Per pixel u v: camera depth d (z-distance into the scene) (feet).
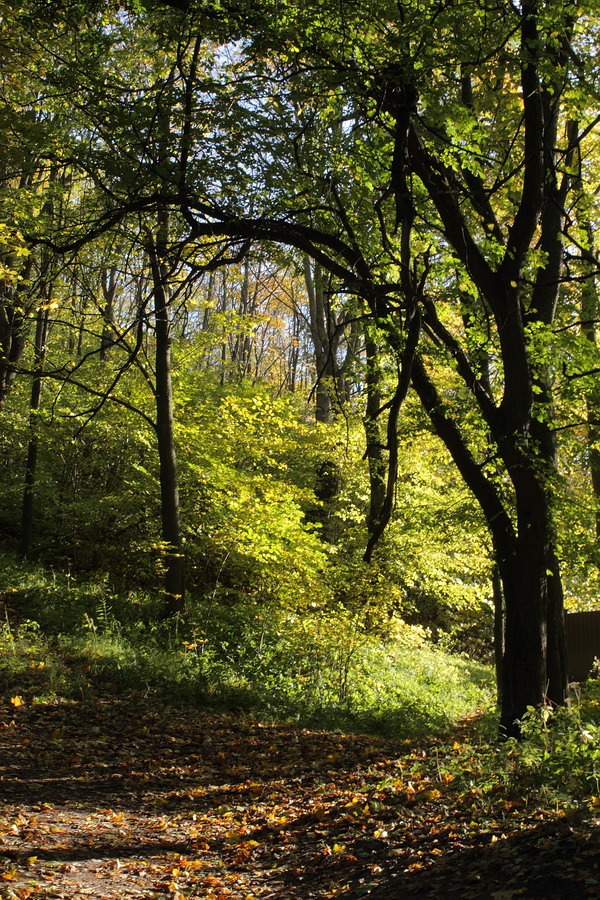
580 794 17.07
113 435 62.34
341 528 71.15
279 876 17.21
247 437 56.75
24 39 30.89
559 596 36.58
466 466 31.63
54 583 51.62
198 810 23.44
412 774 24.08
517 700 30.19
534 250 33.99
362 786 24.67
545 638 30.76
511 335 30.09
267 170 27.04
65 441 59.88
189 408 60.34
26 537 58.70
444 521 52.34
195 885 16.84
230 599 61.36
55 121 30.48
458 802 19.56
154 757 29.19
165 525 51.37
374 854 17.35
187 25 24.21
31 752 27.63
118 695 37.19
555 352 33.78
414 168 26.37
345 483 69.10
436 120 26.04
